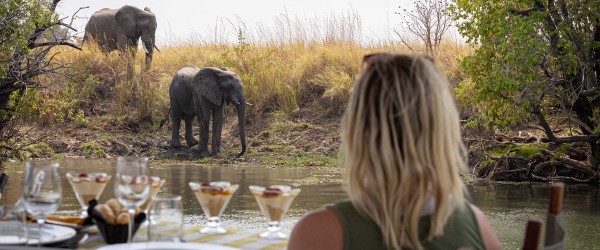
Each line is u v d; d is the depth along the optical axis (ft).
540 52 39.42
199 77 54.90
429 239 7.22
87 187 11.35
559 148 44.14
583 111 43.04
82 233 10.96
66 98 59.26
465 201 7.85
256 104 62.95
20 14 39.58
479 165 45.09
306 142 56.90
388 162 6.95
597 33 41.14
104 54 71.87
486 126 42.39
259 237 11.10
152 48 71.97
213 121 55.88
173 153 56.44
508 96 41.81
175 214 9.30
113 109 64.03
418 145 6.97
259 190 11.07
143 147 58.44
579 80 42.01
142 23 72.54
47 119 59.31
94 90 65.72
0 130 44.32
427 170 6.97
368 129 7.09
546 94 42.45
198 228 11.71
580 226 27.71
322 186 38.75
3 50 40.40
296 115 61.98
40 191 9.53
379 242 7.09
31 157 52.54
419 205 6.99
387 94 7.06
